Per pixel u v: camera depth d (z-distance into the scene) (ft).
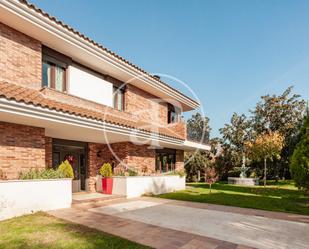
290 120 92.68
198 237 18.67
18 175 28.07
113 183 42.14
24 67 31.01
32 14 28.25
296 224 23.20
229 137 102.73
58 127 30.60
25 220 22.68
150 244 16.88
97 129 31.99
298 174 36.40
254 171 95.14
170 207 31.76
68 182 30.60
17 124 28.43
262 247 16.75
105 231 19.80
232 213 28.17
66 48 35.73
